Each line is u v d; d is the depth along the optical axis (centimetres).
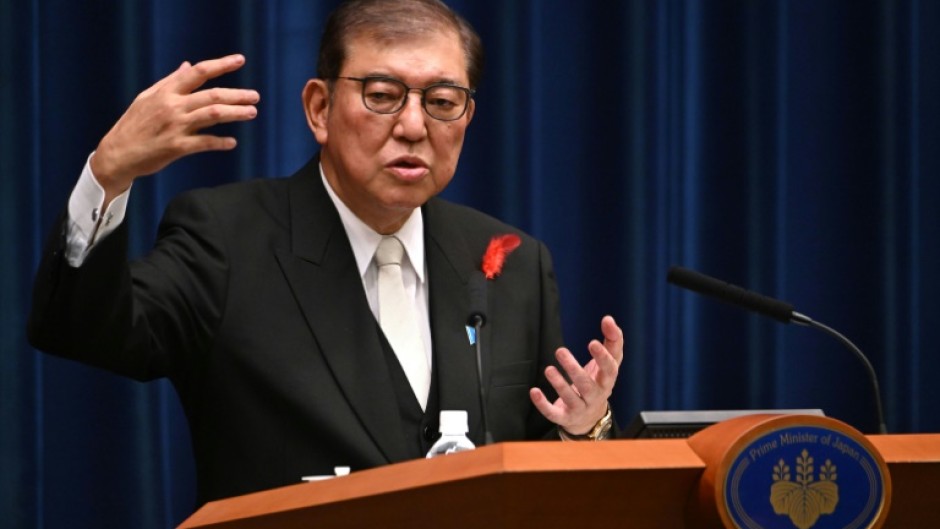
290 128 1263
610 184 1341
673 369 1341
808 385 1381
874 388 725
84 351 677
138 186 1198
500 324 855
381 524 435
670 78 1355
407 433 787
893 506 455
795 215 1391
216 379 771
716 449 425
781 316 738
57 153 1194
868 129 1398
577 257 1335
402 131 773
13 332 1166
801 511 423
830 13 1399
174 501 1225
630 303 1321
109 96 1204
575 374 694
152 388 1191
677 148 1361
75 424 1183
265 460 757
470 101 811
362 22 789
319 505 436
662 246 1334
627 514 428
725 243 1370
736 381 1357
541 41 1332
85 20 1205
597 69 1346
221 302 776
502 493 409
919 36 1401
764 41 1373
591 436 724
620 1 1341
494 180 1305
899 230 1384
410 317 820
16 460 1159
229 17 1236
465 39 816
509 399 829
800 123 1395
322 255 809
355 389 770
